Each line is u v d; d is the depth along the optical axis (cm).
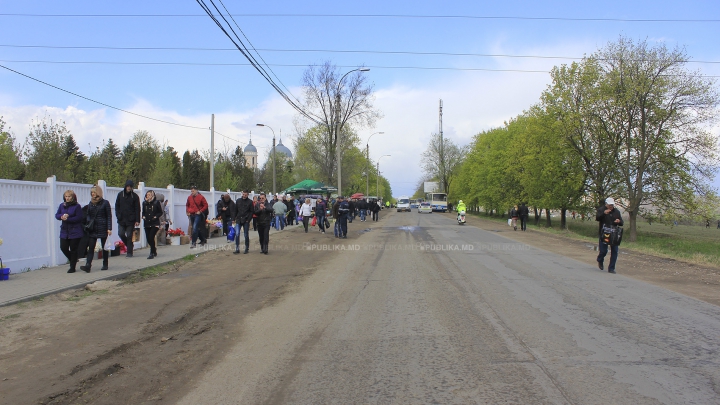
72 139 4275
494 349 558
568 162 3516
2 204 971
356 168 5922
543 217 7231
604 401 414
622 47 3003
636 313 733
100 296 852
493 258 1420
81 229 996
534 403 411
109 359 535
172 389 452
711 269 1229
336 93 4356
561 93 3347
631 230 3238
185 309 768
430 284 977
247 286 966
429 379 468
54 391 448
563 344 576
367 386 452
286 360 529
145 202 1259
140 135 5541
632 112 3044
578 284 985
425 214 6456
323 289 934
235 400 425
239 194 2462
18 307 755
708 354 541
